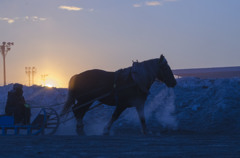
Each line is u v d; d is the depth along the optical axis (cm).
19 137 1030
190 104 1916
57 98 2228
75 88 1304
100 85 1266
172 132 1422
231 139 1055
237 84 2161
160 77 1300
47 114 1302
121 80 1245
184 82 2308
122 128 1582
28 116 1262
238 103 1852
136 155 736
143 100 1254
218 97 1952
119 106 1253
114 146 865
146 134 1241
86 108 1307
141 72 1242
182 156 729
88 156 719
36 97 2239
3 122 1197
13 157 698
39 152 753
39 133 1230
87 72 1311
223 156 733
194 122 1614
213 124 1542
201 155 743
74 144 889
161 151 791
